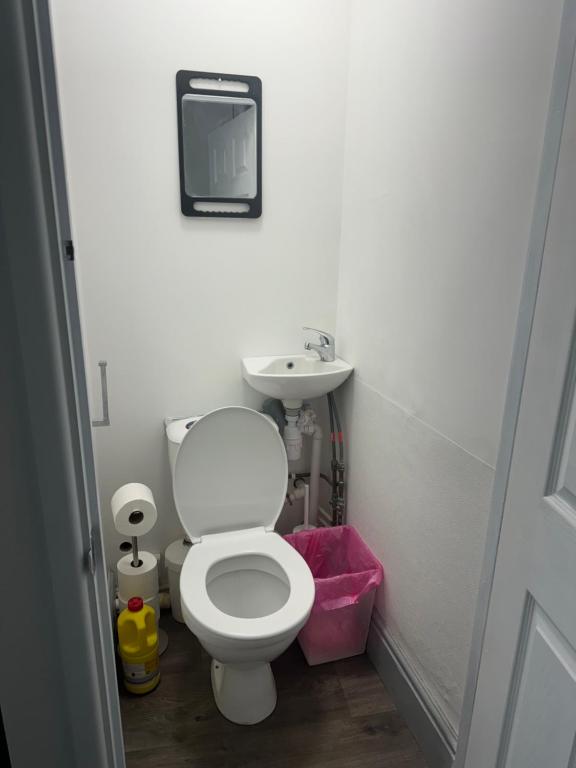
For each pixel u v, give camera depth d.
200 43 1.66
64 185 0.60
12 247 0.48
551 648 0.90
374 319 1.70
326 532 1.96
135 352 1.86
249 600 1.70
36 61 0.46
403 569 1.57
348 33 1.78
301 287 1.98
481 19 1.10
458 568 1.28
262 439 1.69
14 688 0.61
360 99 1.72
